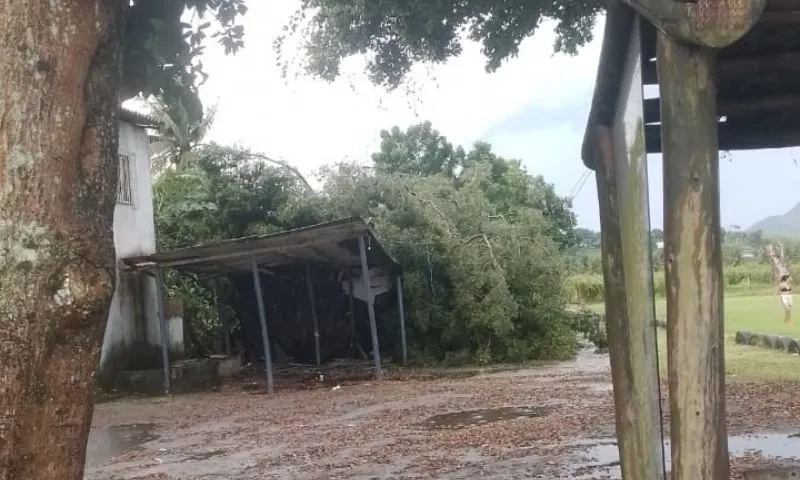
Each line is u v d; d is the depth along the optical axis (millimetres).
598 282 36062
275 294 21328
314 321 20281
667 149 2645
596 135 3801
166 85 4445
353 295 20891
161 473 8031
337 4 13445
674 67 2623
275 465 8023
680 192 2615
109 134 3332
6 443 2930
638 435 3480
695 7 2477
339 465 7766
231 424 11391
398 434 9492
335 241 15898
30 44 3039
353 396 13875
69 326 3049
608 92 3537
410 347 19891
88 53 3195
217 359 18562
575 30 13914
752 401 9906
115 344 16469
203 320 20766
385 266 18734
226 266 17953
